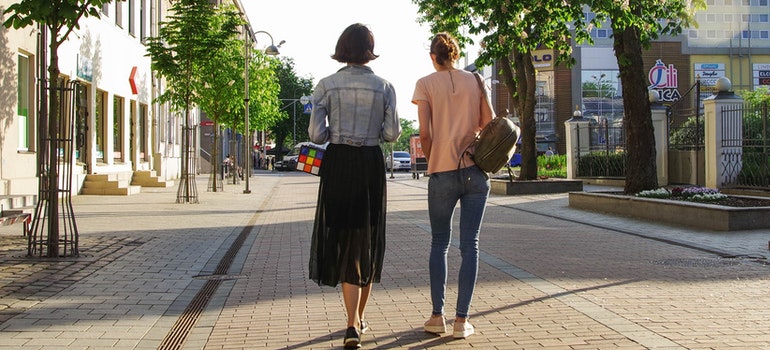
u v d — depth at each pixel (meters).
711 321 5.71
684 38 70.50
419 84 5.50
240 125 39.16
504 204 20.41
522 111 26.50
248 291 7.52
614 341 5.11
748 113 19.61
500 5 19.02
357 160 5.14
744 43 70.88
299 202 23.59
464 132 5.36
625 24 16.73
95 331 5.75
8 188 16.42
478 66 20.56
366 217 5.12
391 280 7.92
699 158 22.48
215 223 15.62
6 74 16.64
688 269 8.45
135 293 7.40
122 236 12.46
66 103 9.85
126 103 29.23
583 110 70.19
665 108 24.58
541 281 7.62
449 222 5.45
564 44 20.22
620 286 7.31
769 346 4.93
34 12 9.31
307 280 8.15
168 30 21.83
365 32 5.28
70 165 9.88
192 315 6.38
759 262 8.99
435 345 5.11
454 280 7.79
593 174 29.30
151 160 33.66
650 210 14.77
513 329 5.52
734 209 12.44
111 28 26.86
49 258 9.58
